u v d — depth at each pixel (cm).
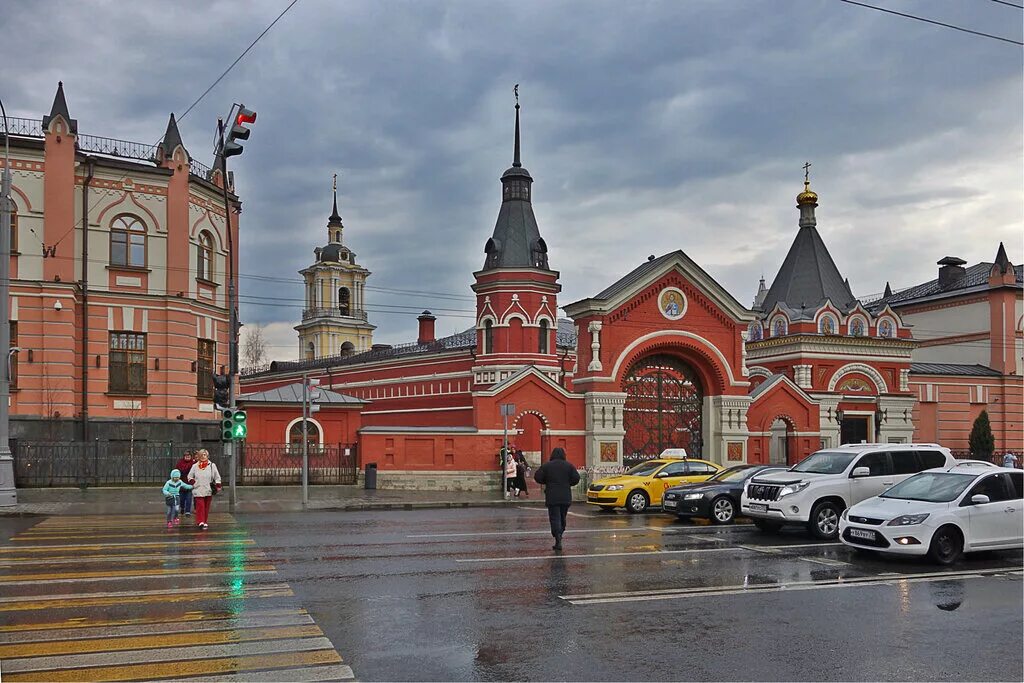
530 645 944
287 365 7594
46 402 3170
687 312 3706
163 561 1462
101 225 3362
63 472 2973
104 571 1357
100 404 3306
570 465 1691
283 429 3522
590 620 1061
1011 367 5062
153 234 3450
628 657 902
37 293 3198
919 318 5675
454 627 1017
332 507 2617
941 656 916
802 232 4922
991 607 1166
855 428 4391
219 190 3759
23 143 3212
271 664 859
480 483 3403
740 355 3781
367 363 6284
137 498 2730
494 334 4778
